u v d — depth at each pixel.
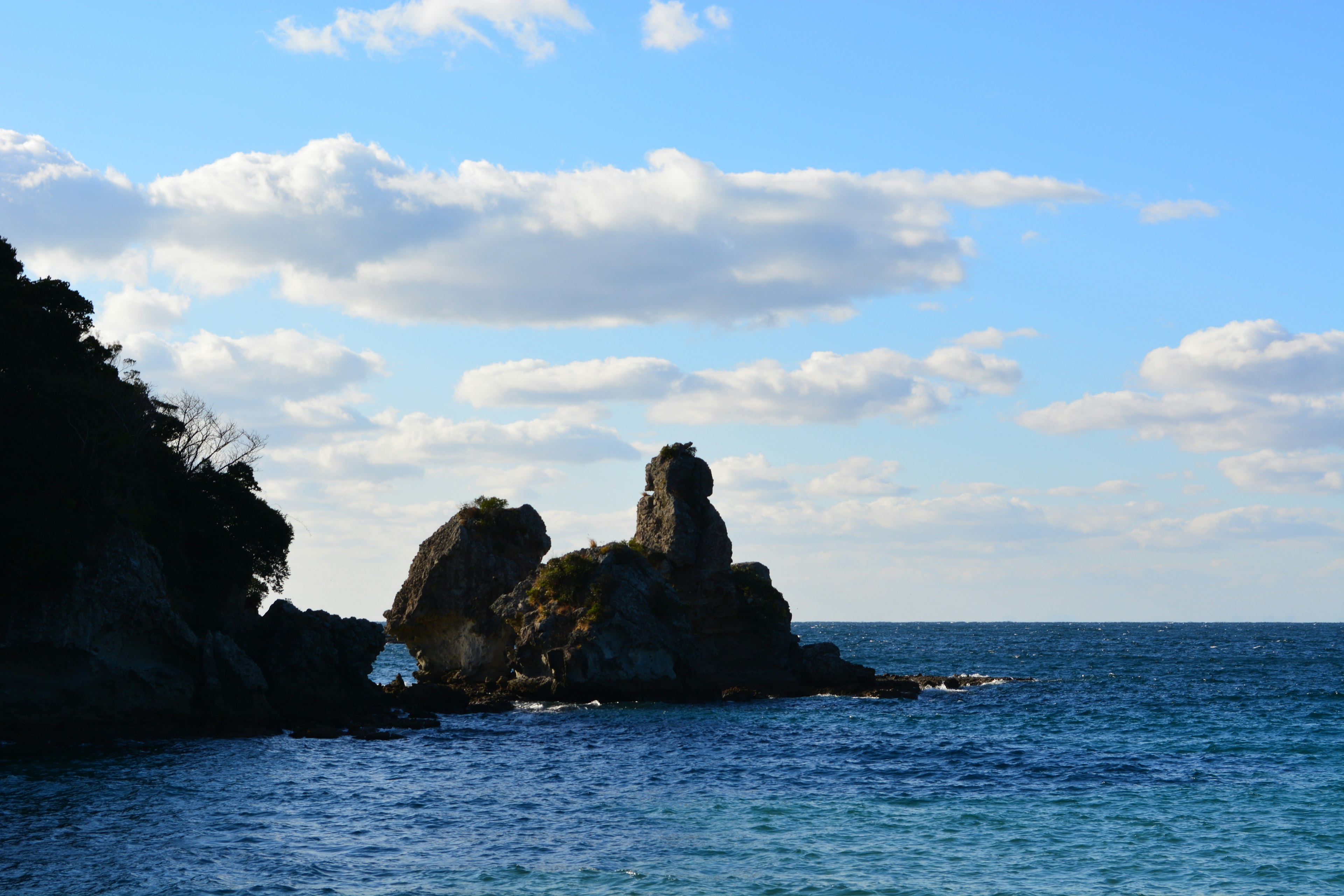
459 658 107.38
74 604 63.44
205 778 52.81
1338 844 41.84
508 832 42.94
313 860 37.78
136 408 77.94
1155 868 38.34
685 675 100.69
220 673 71.69
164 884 34.25
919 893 35.00
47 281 84.38
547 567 100.75
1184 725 82.31
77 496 67.75
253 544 86.81
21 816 42.88
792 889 35.22
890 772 58.62
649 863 38.12
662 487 112.81
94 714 65.19
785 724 81.88
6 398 69.88
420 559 111.81
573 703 94.69
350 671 83.56
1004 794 51.94
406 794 50.66
